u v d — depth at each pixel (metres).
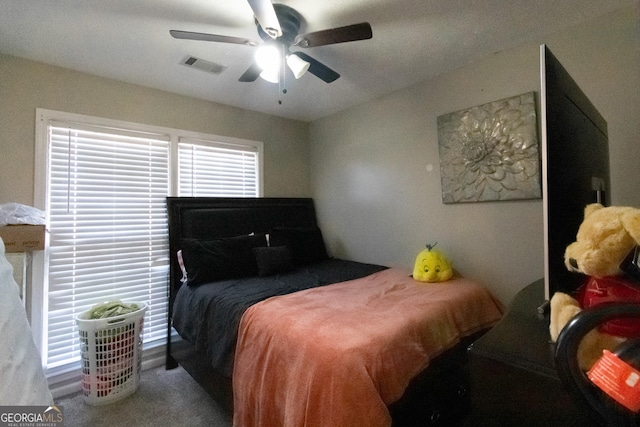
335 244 3.49
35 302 2.07
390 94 2.87
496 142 2.15
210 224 2.85
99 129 2.39
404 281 2.22
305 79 2.57
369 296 1.83
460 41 2.01
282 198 3.51
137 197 2.58
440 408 1.47
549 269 0.90
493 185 2.16
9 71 2.05
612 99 1.70
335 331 1.30
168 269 2.73
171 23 1.76
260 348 1.46
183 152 2.86
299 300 1.76
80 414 1.92
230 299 1.89
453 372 1.58
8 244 1.81
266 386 1.34
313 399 1.12
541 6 1.67
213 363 1.76
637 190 1.62
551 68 0.90
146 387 2.23
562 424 0.61
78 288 2.28
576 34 1.83
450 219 2.45
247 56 2.15
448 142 2.41
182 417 1.88
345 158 3.35
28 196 2.09
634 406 0.43
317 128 3.71
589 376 0.48
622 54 1.67
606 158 1.39
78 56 2.11
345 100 3.07
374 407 1.05
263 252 2.64
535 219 2.00
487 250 2.23
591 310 0.48
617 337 0.58
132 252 2.54
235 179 3.22
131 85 2.55
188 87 2.67
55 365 2.14
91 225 2.34
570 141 0.99
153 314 2.63
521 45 2.04
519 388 0.68
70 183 2.26
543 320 0.93
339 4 1.62
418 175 2.66
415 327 1.40
